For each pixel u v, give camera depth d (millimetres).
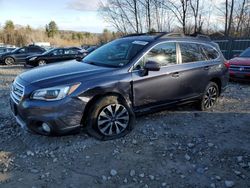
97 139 4598
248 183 3596
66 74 4500
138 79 4895
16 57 21109
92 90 4398
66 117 4211
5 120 5543
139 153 4262
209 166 3971
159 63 5215
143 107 5121
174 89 5500
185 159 4141
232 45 18609
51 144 4445
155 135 4926
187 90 5781
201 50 6180
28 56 19500
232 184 3543
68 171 3744
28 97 4219
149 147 4469
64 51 18766
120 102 4770
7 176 3613
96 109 4496
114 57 5211
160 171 3801
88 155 4156
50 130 4195
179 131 5156
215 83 6531
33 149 4305
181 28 24344
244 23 26531
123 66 4863
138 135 4879
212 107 6719
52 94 4141
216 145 4629
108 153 4227
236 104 7145
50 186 3424
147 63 4863
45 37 72438
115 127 4734
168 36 5625
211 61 6312
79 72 4590
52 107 4121
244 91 8906
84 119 4469
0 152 4219
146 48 5137
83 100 4332
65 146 4387
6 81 10977
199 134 5055
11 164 3893
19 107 4301
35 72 4746
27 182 3496
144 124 5395
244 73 9984
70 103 4219
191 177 3686
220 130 5277
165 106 5473
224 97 7902
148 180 3592
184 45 5797
